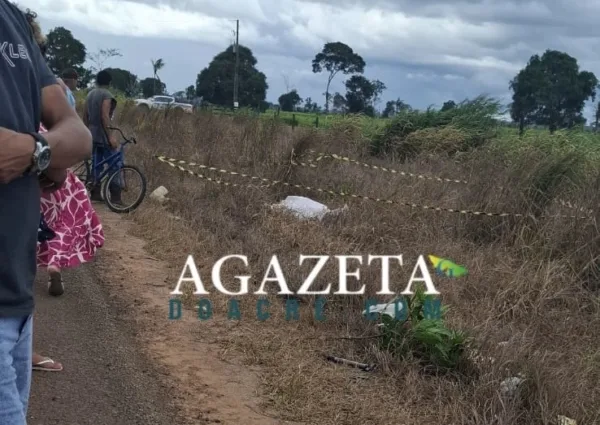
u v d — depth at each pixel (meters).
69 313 5.45
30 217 1.86
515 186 8.09
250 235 7.47
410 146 14.62
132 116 18.08
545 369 4.39
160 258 7.06
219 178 9.93
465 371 4.62
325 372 4.63
